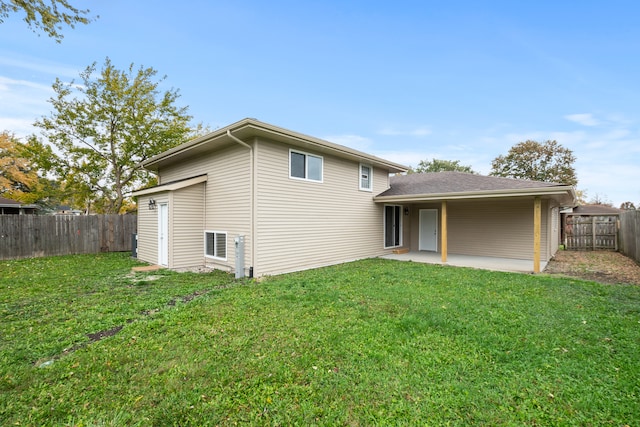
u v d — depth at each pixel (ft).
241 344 11.66
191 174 34.09
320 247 31.53
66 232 38.88
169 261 28.71
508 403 8.20
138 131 53.06
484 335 12.48
